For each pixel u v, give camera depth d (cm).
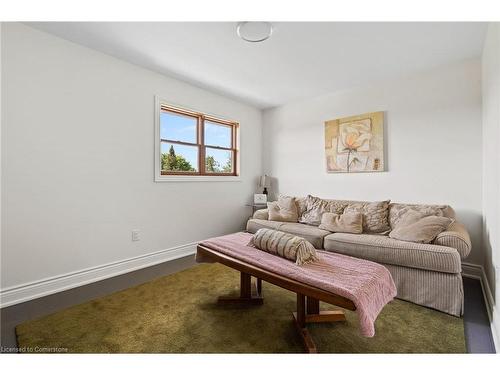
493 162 186
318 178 386
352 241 243
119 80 268
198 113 352
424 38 222
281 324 172
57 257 226
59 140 227
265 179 433
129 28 212
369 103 332
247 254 186
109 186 262
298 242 173
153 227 303
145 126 292
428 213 250
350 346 149
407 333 162
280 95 379
